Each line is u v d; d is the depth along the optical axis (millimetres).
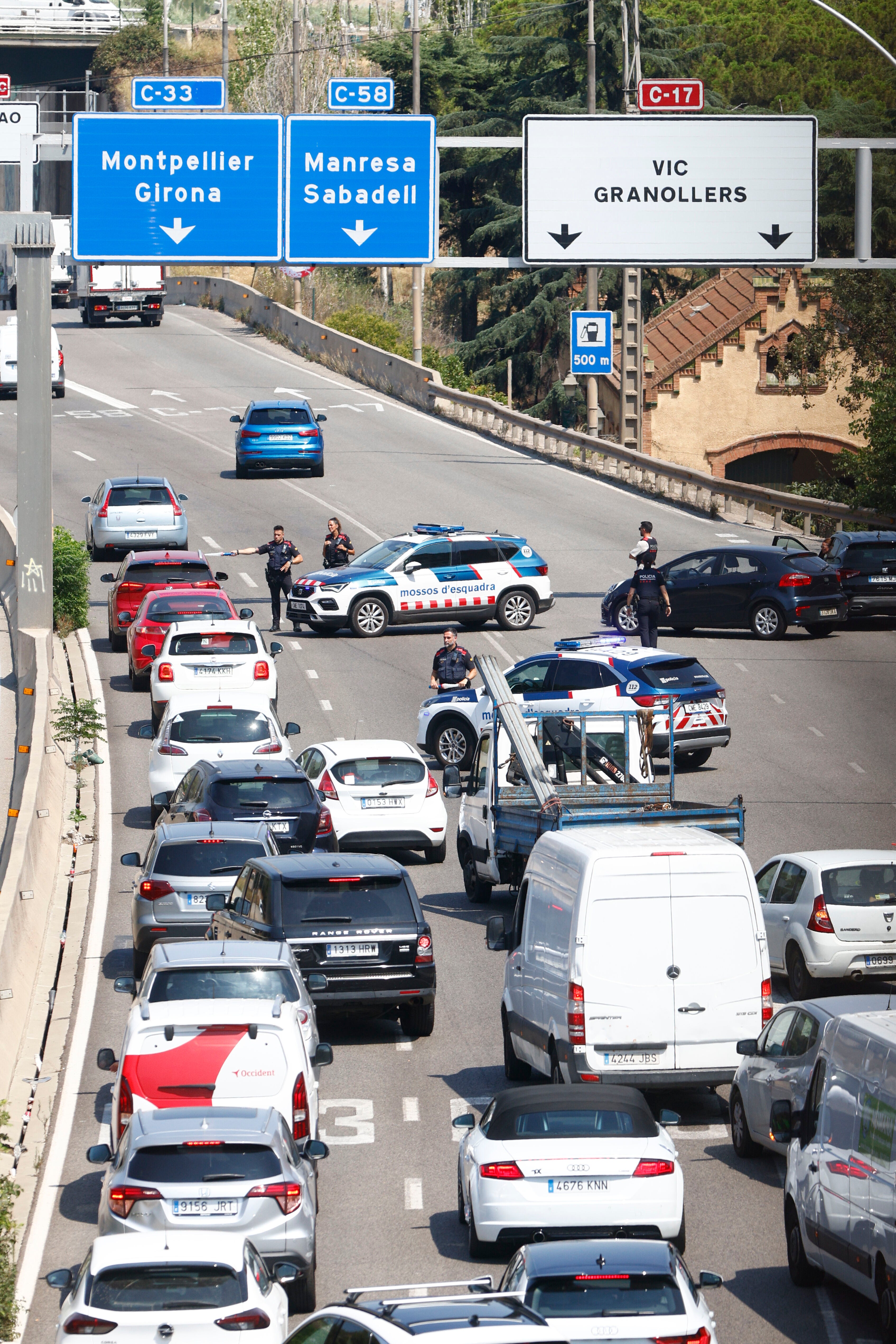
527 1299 27781
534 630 132375
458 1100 53875
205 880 64188
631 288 190625
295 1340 27609
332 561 139000
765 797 92625
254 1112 38656
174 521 147250
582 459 199750
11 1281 38375
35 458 116125
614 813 68188
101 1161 38625
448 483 185250
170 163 111438
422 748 101375
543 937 52438
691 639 131625
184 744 87062
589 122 111500
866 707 111188
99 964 68750
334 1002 57812
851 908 63750
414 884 80875
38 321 115000
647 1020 48906
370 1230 43406
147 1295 30062
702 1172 48250
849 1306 38594
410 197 112000
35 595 117062
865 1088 36562
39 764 85312
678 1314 27234
